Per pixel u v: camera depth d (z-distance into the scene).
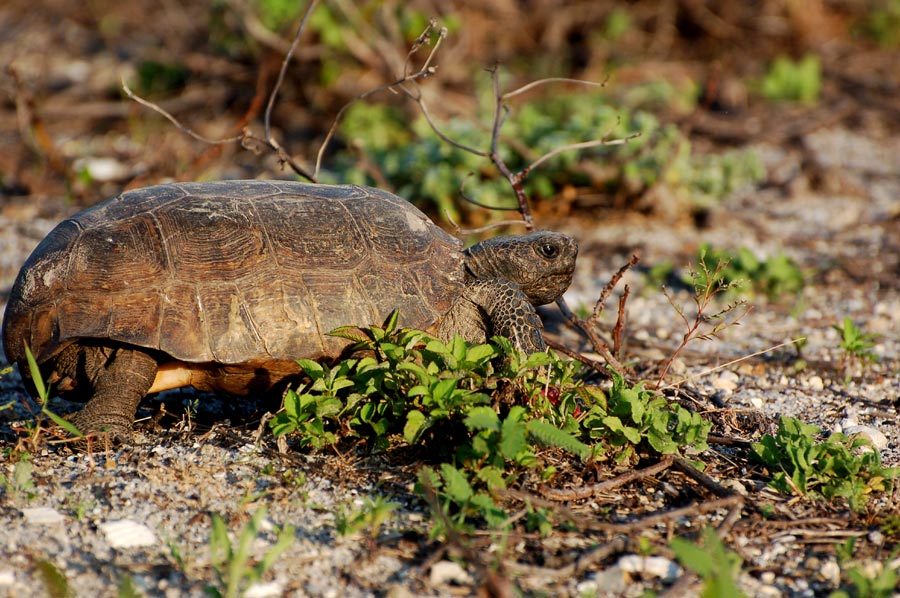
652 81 22.06
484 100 17.22
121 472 7.02
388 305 7.79
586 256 14.31
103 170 17.88
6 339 7.61
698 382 9.51
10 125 20.14
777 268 12.67
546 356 7.14
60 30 24.62
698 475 6.95
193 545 6.12
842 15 26.75
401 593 5.59
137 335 7.25
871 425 8.61
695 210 15.86
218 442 7.54
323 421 7.43
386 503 6.41
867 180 18.17
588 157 15.53
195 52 21.73
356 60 19.88
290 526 6.16
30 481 6.67
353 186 8.78
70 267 7.52
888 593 5.46
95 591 5.61
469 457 6.66
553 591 5.71
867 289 12.80
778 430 7.88
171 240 7.61
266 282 7.53
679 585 5.55
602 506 6.72
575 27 23.89
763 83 22.98
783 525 6.52
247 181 8.54
